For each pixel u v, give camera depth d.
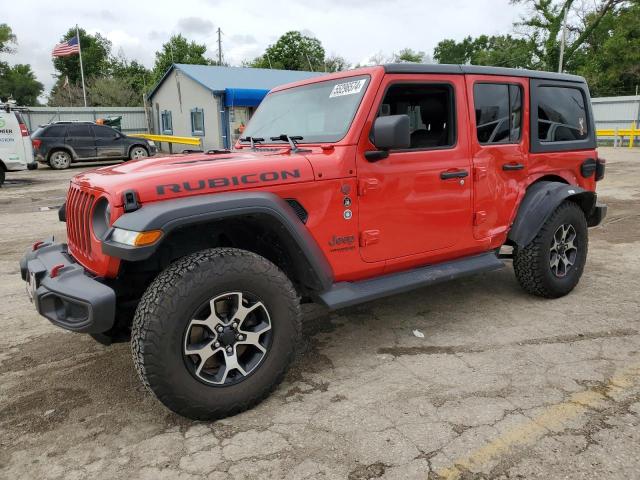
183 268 2.55
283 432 2.63
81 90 44.53
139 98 41.38
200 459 2.44
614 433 2.53
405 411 2.79
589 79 38.84
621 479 2.21
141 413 2.86
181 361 2.53
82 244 2.95
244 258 2.70
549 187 4.19
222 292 2.61
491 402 2.85
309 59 43.75
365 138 3.20
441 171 3.55
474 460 2.37
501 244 4.11
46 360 3.53
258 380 2.79
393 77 3.31
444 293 4.70
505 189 4.00
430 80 3.48
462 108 3.66
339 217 3.13
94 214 2.75
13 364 3.48
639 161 17.03
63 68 61.03
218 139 21.83
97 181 2.83
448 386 3.04
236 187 2.73
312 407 2.86
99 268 2.72
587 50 42.41
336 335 3.84
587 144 4.66
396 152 3.34
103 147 18.08
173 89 25.05
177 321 2.48
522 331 3.80
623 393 2.89
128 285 3.02
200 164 2.85
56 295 2.64
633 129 24.30
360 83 3.31
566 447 2.43
